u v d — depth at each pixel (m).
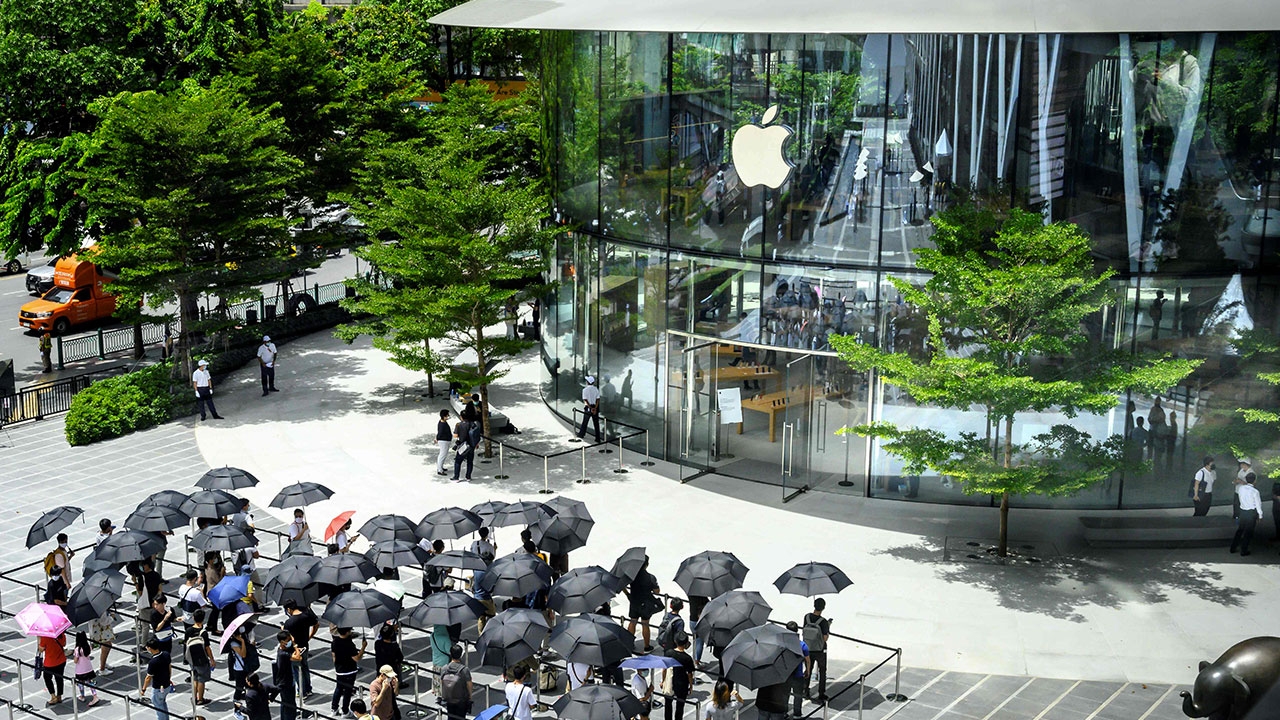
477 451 31.36
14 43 38.88
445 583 21.86
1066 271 22.44
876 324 26.80
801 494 28.20
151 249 33.94
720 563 19.41
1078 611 22.02
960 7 23.75
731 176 27.91
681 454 30.25
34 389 35.03
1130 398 26.09
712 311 29.03
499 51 71.00
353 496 28.05
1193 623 21.53
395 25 72.44
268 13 45.50
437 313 28.31
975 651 20.44
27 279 47.84
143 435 32.91
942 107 25.34
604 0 28.98
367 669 19.73
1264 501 26.44
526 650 16.66
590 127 31.06
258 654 18.33
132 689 19.09
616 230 30.91
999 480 22.64
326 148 41.88
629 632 18.09
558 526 21.52
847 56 25.84
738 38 27.05
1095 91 24.69
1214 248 25.45
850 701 18.70
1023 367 22.80
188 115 34.41
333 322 45.34
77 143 37.41
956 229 23.23
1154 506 26.56
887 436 23.69
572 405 33.97
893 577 23.50
